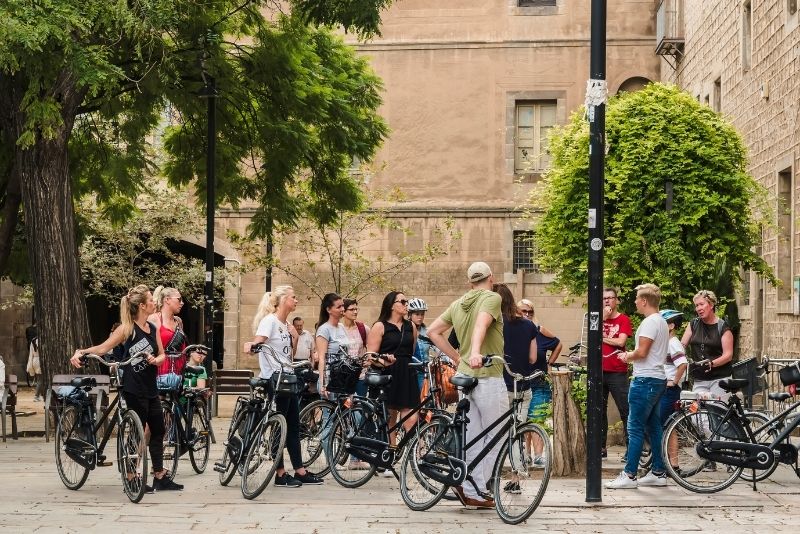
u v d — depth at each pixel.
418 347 16.06
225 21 22.27
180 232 33.66
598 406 11.51
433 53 34.19
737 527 10.16
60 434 12.98
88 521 10.37
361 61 26.61
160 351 12.38
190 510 11.08
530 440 10.34
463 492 11.01
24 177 19.92
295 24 23.38
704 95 29.09
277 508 11.21
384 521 10.44
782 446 12.41
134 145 24.86
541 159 33.91
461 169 34.00
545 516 10.74
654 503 11.53
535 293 33.31
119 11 17.42
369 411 12.88
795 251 20.98
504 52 33.97
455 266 33.81
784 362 16.12
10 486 13.12
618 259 17.89
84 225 25.75
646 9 33.84
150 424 12.47
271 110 23.89
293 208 24.97
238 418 12.84
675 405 13.19
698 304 13.99
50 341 19.78
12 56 16.75
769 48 22.89
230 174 25.05
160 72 20.31
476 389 10.93
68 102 19.72
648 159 17.84
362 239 32.34
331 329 14.37
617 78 33.94
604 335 14.80
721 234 18.14
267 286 31.02
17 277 26.22
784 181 22.14
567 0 33.81
